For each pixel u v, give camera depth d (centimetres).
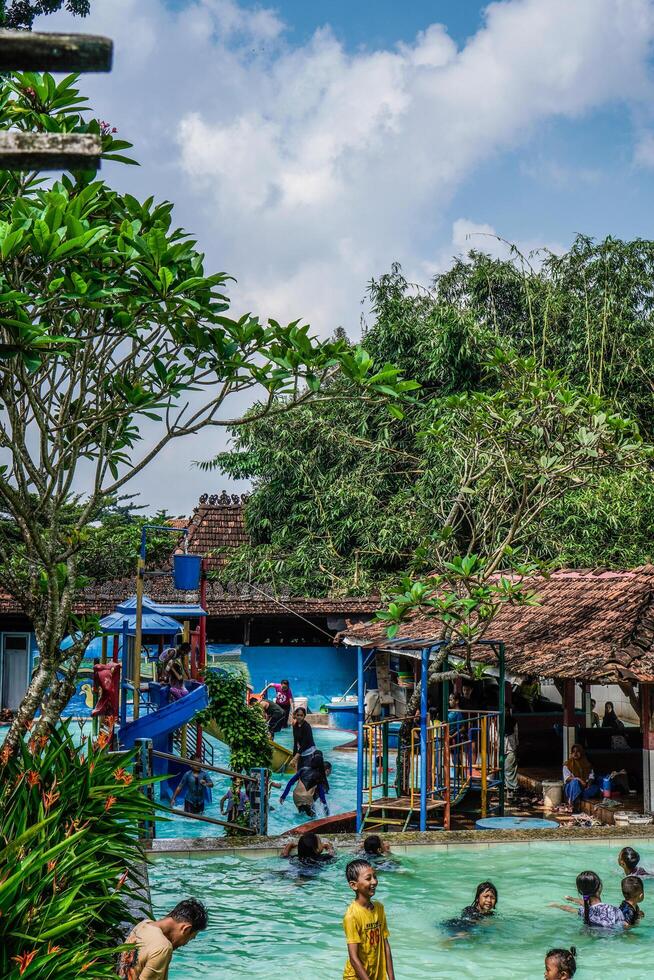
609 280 3416
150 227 874
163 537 3319
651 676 1572
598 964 962
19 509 815
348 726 2750
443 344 3164
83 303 791
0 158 353
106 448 915
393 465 3331
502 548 1692
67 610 865
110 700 1488
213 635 3103
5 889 594
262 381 878
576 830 1440
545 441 1756
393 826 1574
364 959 740
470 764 1672
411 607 1505
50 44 329
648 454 1631
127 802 861
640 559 2830
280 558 3325
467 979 927
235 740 1634
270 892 1185
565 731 1864
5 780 808
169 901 1142
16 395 857
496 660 1778
